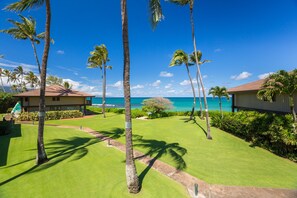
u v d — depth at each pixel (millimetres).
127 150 6207
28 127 18969
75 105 32031
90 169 7992
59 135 15023
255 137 12828
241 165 8875
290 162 9445
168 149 11438
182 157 9906
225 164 8977
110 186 6520
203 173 7871
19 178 7066
